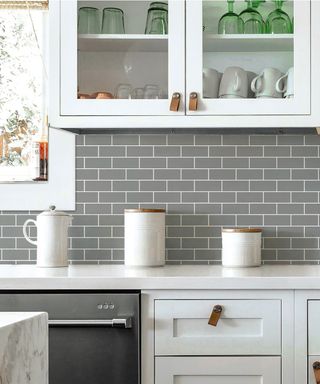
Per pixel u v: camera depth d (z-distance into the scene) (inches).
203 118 99.8
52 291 89.1
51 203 114.3
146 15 101.7
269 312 88.1
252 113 99.7
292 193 113.6
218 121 99.7
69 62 100.4
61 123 100.4
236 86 100.6
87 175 114.3
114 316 87.0
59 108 100.3
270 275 90.5
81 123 100.3
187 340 88.0
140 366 88.0
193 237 113.4
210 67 100.9
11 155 119.2
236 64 101.2
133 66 100.9
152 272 96.1
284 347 87.9
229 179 113.7
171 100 99.7
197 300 88.3
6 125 120.1
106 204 114.1
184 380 88.4
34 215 114.7
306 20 99.8
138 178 114.0
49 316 87.5
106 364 86.9
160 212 106.0
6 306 87.6
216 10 101.5
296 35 99.7
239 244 105.1
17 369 35.7
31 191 114.3
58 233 105.7
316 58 99.3
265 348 88.0
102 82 101.0
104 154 114.3
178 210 113.7
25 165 118.6
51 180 114.3
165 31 100.9
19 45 119.5
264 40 101.2
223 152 113.9
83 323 85.9
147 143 114.0
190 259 113.3
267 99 99.7
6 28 119.8
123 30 101.6
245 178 113.7
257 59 101.4
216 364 88.0
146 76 100.7
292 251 113.2
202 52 100.4
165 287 87.9
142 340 88.1
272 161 113.7
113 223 114.1
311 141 113.9
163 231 106.8
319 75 99.3
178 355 88.0
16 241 114.3
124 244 113.6
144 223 105.0
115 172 114.1
